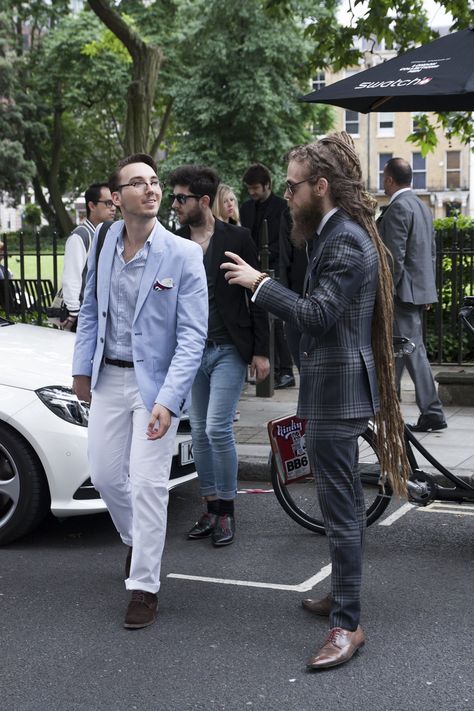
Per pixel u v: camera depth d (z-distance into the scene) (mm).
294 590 4500
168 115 39875
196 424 5219
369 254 3574
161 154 55406
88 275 4242
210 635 3975
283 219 7754
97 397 4184
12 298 10422
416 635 3939
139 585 4066
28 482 5078
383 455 3877
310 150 3617
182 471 5586
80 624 4105
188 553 5059
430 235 7387
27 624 4109
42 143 44250
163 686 3500
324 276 3529
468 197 54281
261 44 33344
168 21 35562
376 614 4172
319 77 48406
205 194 5043
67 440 5004
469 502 4863
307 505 5301
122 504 4320
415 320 7336
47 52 39312
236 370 5047
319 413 3652
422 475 4895
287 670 3625
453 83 5961
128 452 4246
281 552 5059
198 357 4035
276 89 34500
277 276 9070
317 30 12258
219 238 5047
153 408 3961
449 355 10695
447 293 10758
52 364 5395
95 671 3635
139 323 4039
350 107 7570
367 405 3656
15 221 50188
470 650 3787
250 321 5066
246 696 3412
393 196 7406
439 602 4309
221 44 33500
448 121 12727
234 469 5160
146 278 4035
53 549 5148
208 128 35312
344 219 3604
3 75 39031
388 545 5129
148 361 4035
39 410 5031
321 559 4938
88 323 4266
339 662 3623
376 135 54938
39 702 3383
